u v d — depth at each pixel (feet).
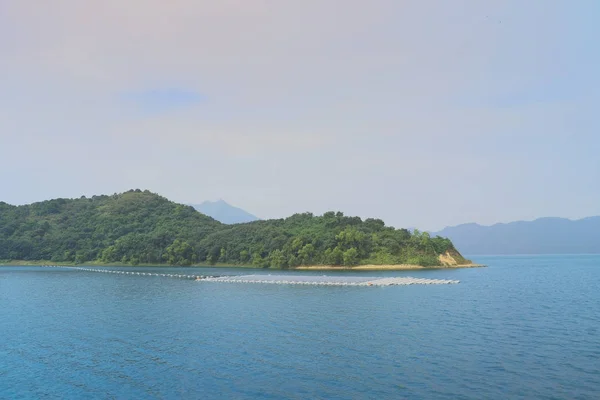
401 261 622.54
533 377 115.96
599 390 106.42
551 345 149.07
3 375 124.47
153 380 118.11
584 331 171.53
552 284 379.14
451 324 186.80
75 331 180.45
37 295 314.55
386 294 297.94
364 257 631.56
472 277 462.19
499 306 238.68
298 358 135.54
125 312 228.63
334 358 135.03
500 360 131.23
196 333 172.96
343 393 106.42
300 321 195.52
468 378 115.65
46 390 112.68
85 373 124.98
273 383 114.01
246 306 244.63
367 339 159.63
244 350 145.59
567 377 115.75
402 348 146.10
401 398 102.83
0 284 410.52
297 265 646.74
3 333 177.88
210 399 104.32
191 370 125.70
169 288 358.64
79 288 366.02
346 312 219.82
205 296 297.33
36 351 148.97
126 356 141.18
